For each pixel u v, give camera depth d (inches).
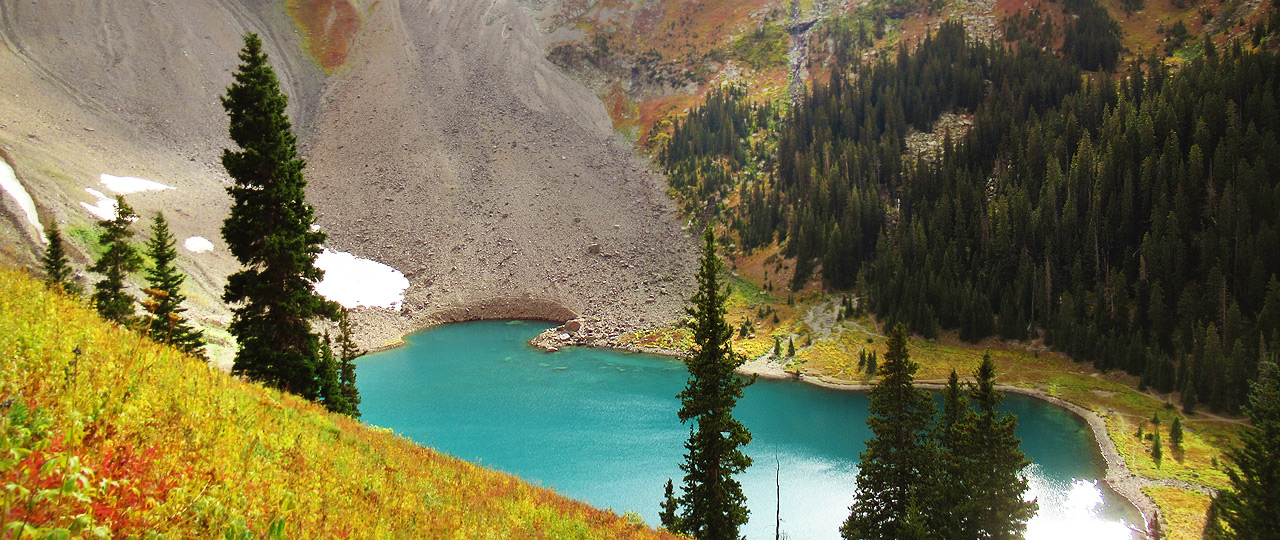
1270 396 1824.6
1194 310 3976.4
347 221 6328.7
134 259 2288.4
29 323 561.9
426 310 5634.8
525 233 6299.2
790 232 5689.0
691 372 1704.0
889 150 5757.9
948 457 1802.4
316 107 7632.9
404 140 7145.7
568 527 863.1
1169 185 4512.8
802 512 2517.2
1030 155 5226.4
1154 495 2719.0
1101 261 4576.8
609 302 5664.4
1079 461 3080.7
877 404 1856.5
